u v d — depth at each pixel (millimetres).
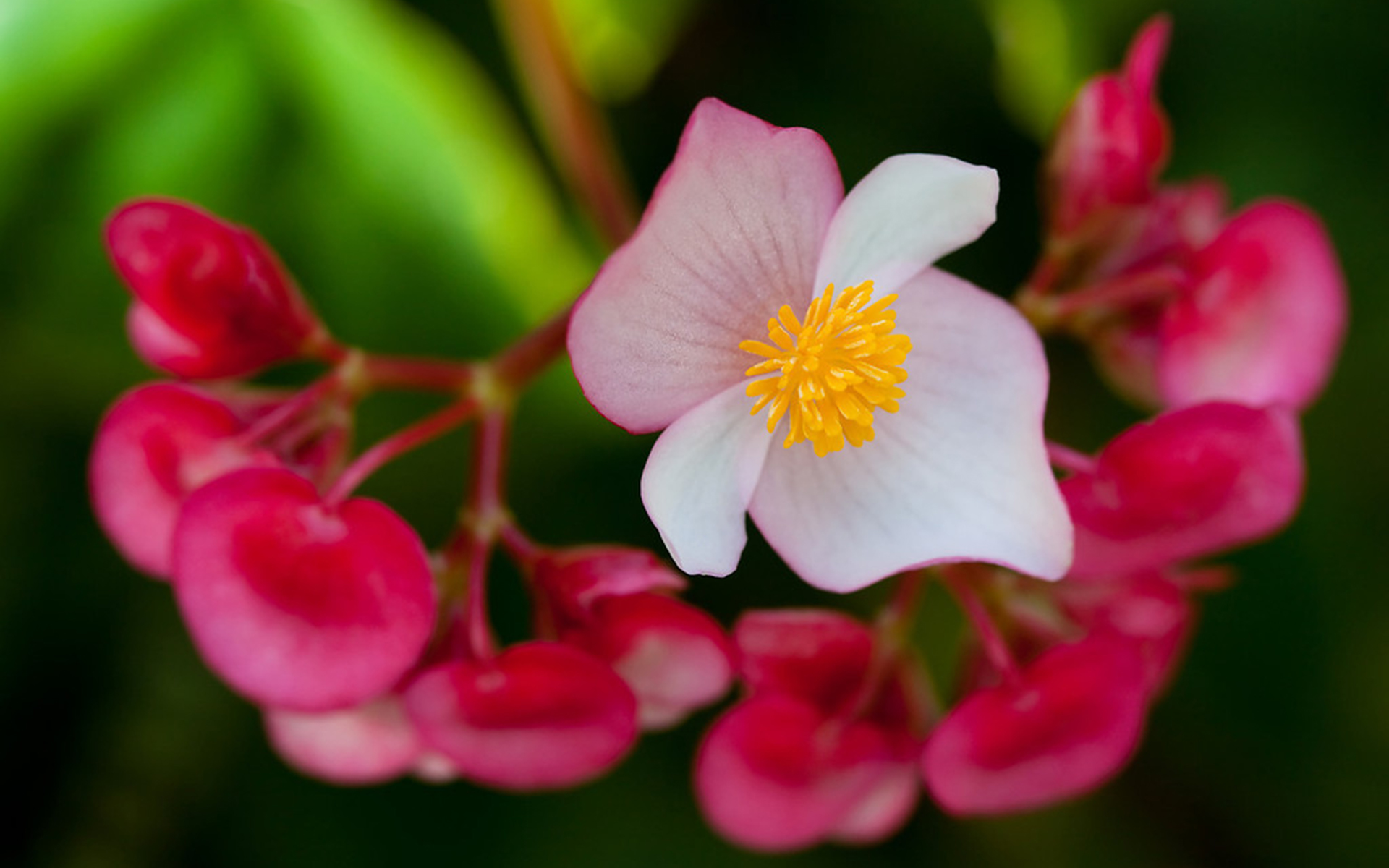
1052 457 236
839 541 231
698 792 241
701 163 221
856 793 242
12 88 270
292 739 245
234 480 231
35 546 280
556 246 278
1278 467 235
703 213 223
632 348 223
